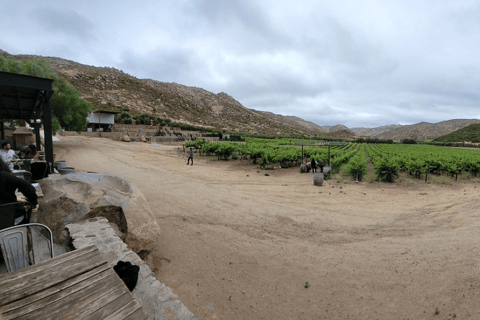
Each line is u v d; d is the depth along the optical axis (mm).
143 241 4621
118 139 37781
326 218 7676
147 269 3166
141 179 12242
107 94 111500
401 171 18500
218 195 10055
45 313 1585
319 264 4992
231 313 3668
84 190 4777
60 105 24453
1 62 20016
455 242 5879
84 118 26828
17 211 2996
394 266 4887
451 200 10094
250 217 7621
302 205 9047
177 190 10477
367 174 17062
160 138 42375
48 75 22812
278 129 169875
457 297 3920
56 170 9586
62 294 1767
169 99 155000
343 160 21312
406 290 4156
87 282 1937
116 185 5328
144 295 2680
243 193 10602
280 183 13203
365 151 43031
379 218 7754
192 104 174250
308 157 21547
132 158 20281
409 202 9758
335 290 4199
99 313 1684
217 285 4312
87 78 124500
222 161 21719
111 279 2031
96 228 3951
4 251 2264
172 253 5281
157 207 8039
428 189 12445
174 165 18141
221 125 139500
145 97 134000
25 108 12188
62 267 2061
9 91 9156
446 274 4547
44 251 3369
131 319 1708
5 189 2555
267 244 5859
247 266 4910
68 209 4324
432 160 17391
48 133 8984
